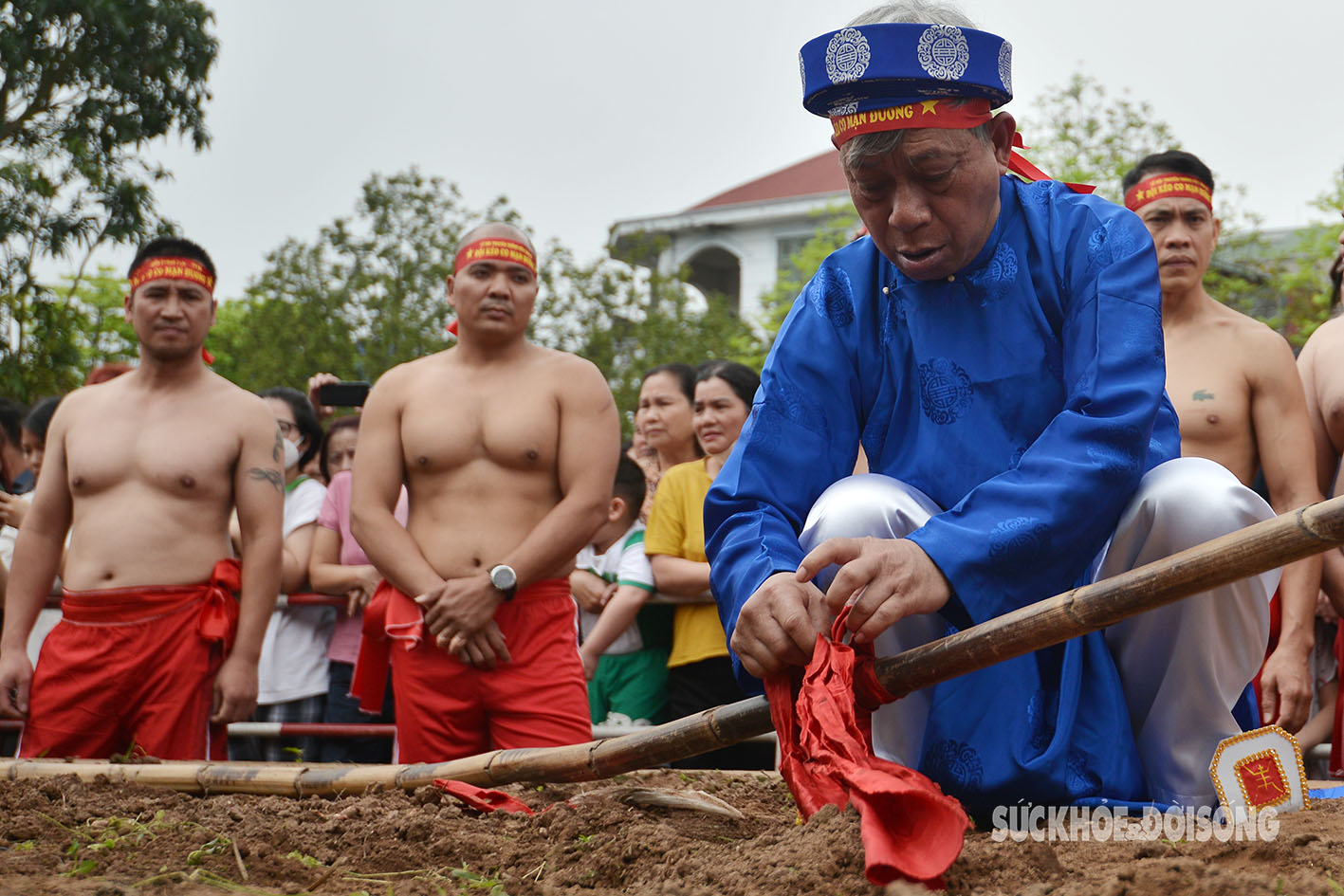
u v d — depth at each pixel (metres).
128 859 2.65
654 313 22.66
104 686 4.83
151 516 4.92
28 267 15.34
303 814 3.12
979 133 2.72
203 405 5.08
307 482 6.15
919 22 2.67
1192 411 4.48
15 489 6.83
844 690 2.33
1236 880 2.00
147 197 15.62
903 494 2.73
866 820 2.11
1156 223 4.65
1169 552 2.63
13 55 14.84
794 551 2.67
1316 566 4.46
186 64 15.84
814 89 2.72
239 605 4.98
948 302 2.87
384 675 4.90
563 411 4.78
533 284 4.89
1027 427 2.81
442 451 4.70
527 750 3.24
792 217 31.12
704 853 2.57
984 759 2.65
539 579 4.62
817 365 2.94
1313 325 19.38
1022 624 2.31
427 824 2.93
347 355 21.08
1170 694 2.75
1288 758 2.58
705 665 5.41
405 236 21.97
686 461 6.19
